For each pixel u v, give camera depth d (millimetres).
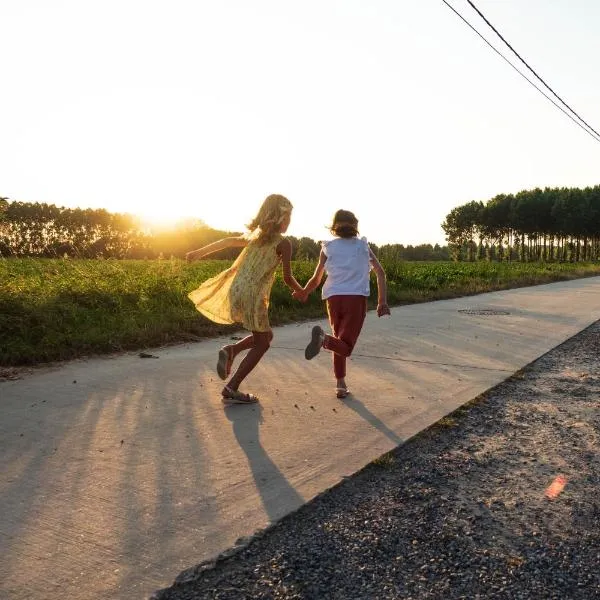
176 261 12203
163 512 2629
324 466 3217
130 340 6754
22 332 6172
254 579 2150
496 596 2088
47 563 2191
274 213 4301
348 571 2225
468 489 3018
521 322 9414
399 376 5449
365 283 4574
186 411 4211
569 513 2773
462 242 99625
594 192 82812
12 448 3391
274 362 6051
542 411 4434
